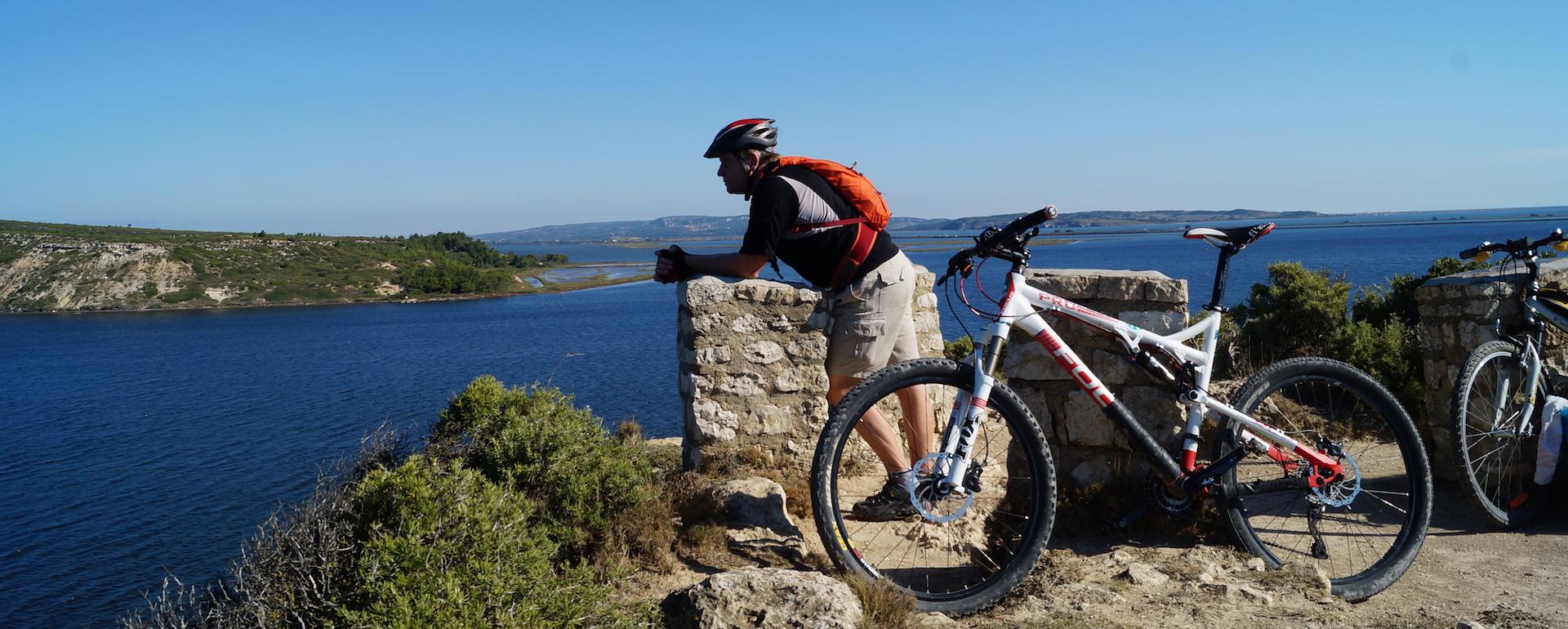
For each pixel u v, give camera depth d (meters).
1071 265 101.50
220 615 3.59
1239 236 3.61
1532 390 4.29
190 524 24.89
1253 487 3.58
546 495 3.96
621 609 3.03
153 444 40.59
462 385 53.56
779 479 5.38
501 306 130.12
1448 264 11.41
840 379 3.75
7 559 22.27
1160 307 3.87
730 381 5.73
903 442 5.61
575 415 5.05
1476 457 4.31
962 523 3.75
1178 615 3.03
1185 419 3.98
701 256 3.82
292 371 66.12
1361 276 53.06
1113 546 3.82
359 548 3.25
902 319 3.70
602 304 126.00
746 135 3.69
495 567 2.98
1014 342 4.20
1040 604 3.18
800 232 3.56
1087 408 4.08
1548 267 4.69
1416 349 7.53
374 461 5.45
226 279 143.00
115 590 19.30
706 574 3.58
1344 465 3.72
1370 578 3.44
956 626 3.03
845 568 3.17
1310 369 3.62
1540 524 4.19
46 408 54.31
